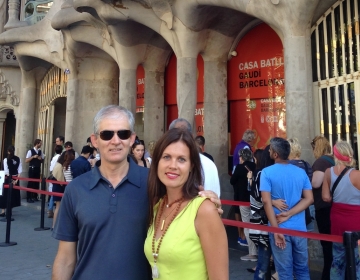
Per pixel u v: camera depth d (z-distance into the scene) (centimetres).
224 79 829
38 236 722
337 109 582
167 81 989
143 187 198
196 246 169
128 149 201
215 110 815
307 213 397
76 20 944
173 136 183
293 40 552
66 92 1191
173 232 172
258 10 587
